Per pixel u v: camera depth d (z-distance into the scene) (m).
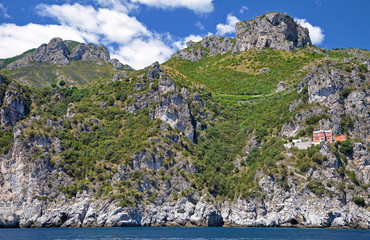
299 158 162.12
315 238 113.19
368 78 181.00
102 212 153.12
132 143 180.62
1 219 157.25
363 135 167.62
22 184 158.75
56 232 133.00
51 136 174.62
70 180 165.62
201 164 179.75
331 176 150.75
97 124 197.50
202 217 157.88
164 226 158.88
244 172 178.00
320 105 180.25
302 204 149.12
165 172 169.88
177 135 185.62
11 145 167.62
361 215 144.62
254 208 155.12
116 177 163.12
